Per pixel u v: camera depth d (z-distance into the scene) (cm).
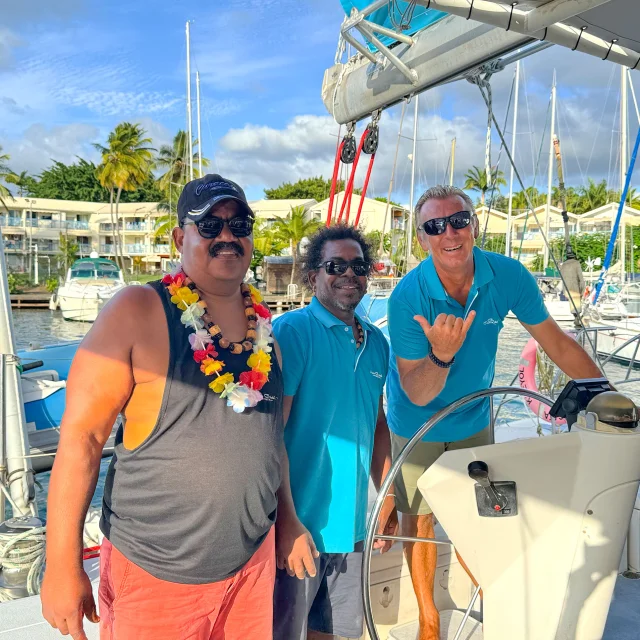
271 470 154
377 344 211
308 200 4922
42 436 793
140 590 145
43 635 205
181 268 160
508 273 227
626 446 154
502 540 159
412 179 1526
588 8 166
